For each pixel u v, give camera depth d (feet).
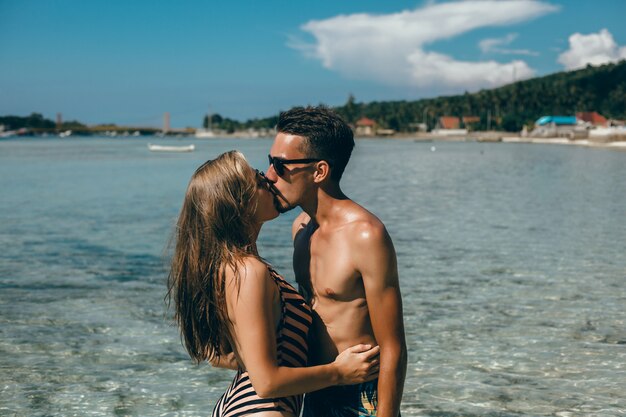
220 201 7.77
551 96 563.07
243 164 7.97
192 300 7.92
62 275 30.86
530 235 43.37
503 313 23.54
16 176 120.47
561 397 15.81
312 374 7.66
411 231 45.78
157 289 27.81
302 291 8.80
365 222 7.79
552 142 425.69
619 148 286.05
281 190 8.15
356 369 7.83
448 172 128.88
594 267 32.12
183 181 107.24
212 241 7.75
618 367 17.90
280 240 41.91
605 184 93.35
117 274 31.09
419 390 16.30
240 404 8.00
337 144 8.00
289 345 7.99
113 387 16.61
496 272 30.96
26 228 48.96
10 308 24.45
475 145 403.54
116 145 477.77
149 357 18.98
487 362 18.33
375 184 96.99
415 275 30.32
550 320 22.63
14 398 15.81
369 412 8.16
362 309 7.97
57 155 251.39
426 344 19.99
